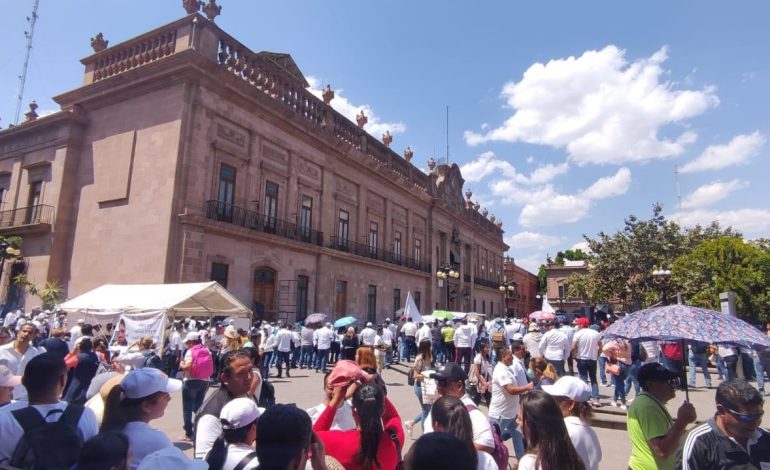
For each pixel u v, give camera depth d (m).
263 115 22.72
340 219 29.14
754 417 3.39
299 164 25.42
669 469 4.04
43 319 17.44
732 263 26.47
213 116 20.14
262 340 16.61
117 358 10.36
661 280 29.72
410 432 9.15
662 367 4.36
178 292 14.41
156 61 19.36
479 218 54.75
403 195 36.91
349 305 28.98
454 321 25.92
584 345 11.97
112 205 20.16
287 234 23.88
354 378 3.98
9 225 22.75
